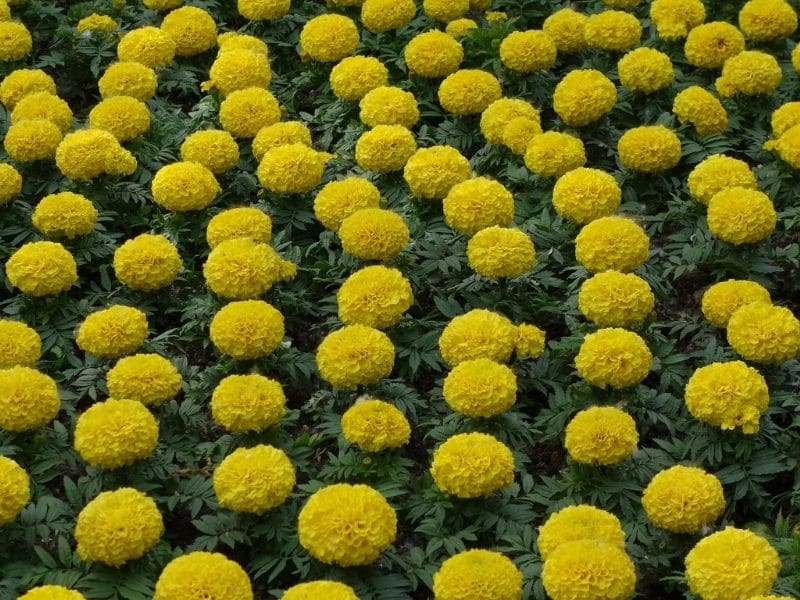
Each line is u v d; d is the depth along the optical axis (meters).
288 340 1.96
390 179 2.21
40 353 1.87
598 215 2.05
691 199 2.13
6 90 2.38
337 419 1.81
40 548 1.62
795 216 2.08
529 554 1.64
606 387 1.80
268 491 1.64
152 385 1.77
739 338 1.82
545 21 2.52
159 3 2.64
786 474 1.79
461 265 2.05
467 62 2.50
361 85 2.35
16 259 1.96
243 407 1.73
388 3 2.51
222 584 1.52
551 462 1.82
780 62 2.48
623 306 1.86
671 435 1.82
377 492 1.61
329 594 1.48
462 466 1.66
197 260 2.14
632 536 1.68
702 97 2.25
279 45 2.59
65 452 1.77
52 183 2.23
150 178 2.25
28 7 2.68
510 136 2.20
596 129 2.30
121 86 2.37
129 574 1.61
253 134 2.30
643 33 2.61
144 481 1.72
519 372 1.90
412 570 1.64
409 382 1.93
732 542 1.54
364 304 1.87
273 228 2.17
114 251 2.10
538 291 2.00
